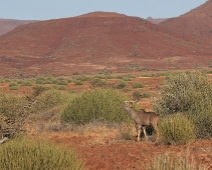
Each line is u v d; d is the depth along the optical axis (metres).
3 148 11.48
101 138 23.16
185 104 23.22
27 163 10.99
